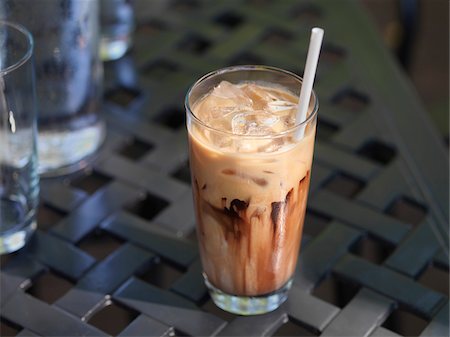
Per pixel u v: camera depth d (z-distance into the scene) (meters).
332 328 0.80
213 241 0.78
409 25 1.35
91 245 0.93
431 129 0.97
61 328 0.80
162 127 0.99
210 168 0.74
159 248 0.86
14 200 0.87
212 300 0.83
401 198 0.91
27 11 0.86
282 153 0.73
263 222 0.76
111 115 1.00
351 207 0.90
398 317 0.95
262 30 1.11
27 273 0.84
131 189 0.92
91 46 0.91
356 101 1.13
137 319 0.80
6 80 0.80
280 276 0.80
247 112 0.76
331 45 1.09
